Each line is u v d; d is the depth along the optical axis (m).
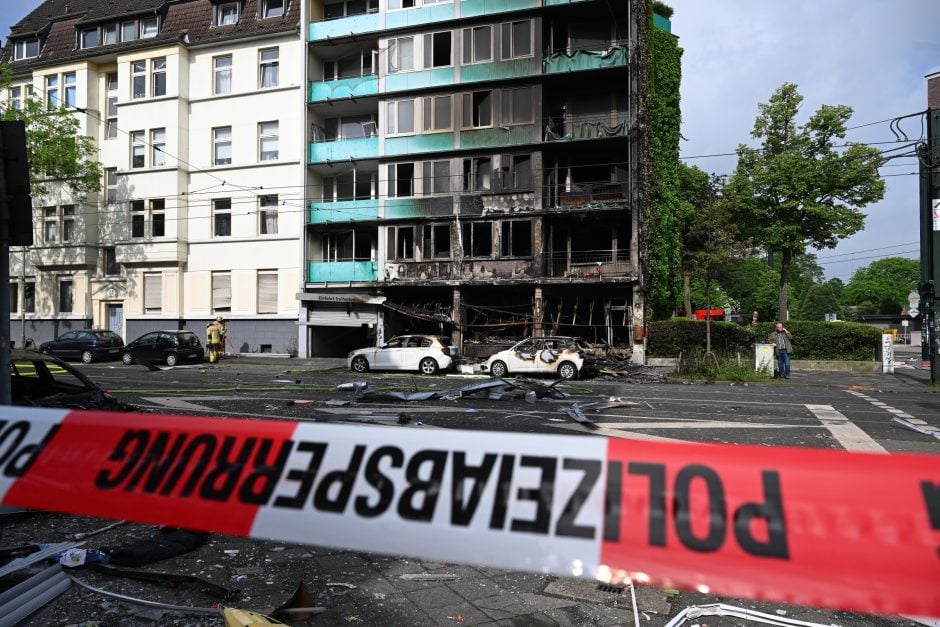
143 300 29.33
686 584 1.35
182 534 4.17
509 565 1.47
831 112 25.06
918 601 1.21
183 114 28.94
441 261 25.69
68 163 27.09
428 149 26.03
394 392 12.28
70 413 2.08
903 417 10.07
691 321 22.59
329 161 27.44
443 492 1.58
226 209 28.83
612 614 3.14
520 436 1.61
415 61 26.27
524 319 25.25
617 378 18.70
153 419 1.98
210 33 29.23
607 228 25.55
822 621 3.01
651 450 1.50
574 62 24.36
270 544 4.14
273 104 28.27
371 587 3.45
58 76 30.62
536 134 24.70
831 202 25.73
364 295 25.81
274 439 1.80
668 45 26.92
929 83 17.03
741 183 26.69
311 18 27.94
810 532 1.31
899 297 80.69
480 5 25.36
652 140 25.47
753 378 17.42
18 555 3.71
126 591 3.29
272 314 28.14
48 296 31.00
